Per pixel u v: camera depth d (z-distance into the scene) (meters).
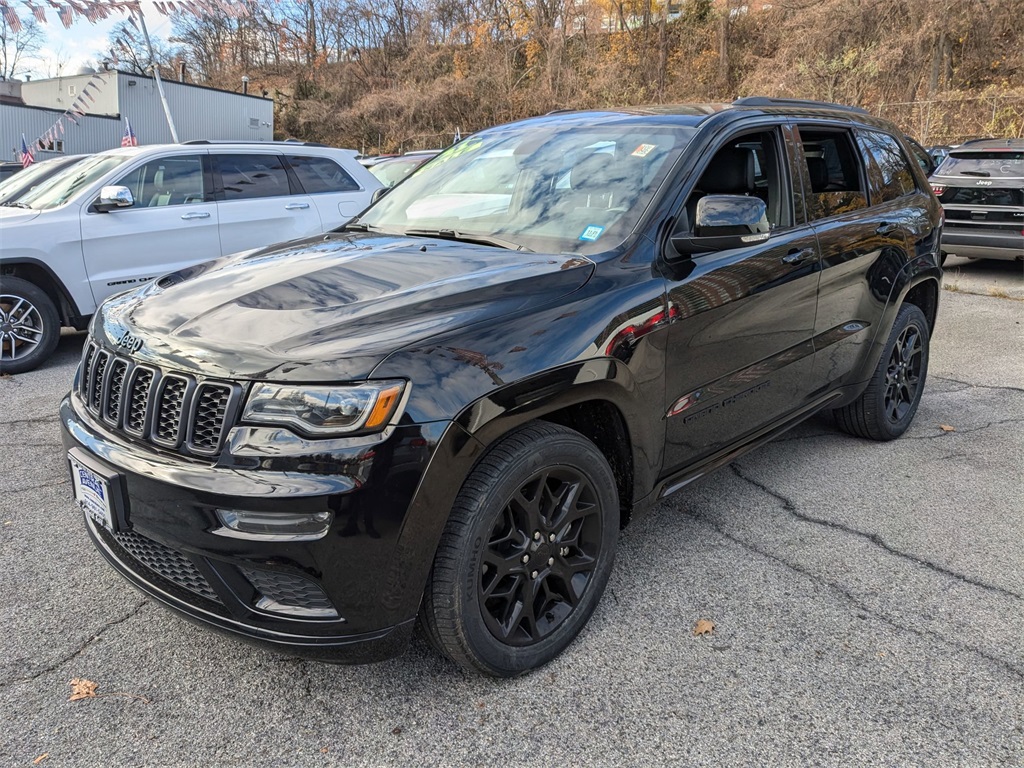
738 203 2.72
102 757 2.14
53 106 22.78
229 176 7.37
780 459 4.35
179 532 2.09
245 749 2.18
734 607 2.87
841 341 3.86
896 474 4.12
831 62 26.09
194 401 2.10
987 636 2.69
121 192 6.34
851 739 2.21
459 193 3.47
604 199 3.00
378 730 2.25
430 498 2.08
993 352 6.72
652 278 2.72
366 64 41.12
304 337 2.15
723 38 32.91
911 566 3.16
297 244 3.28
